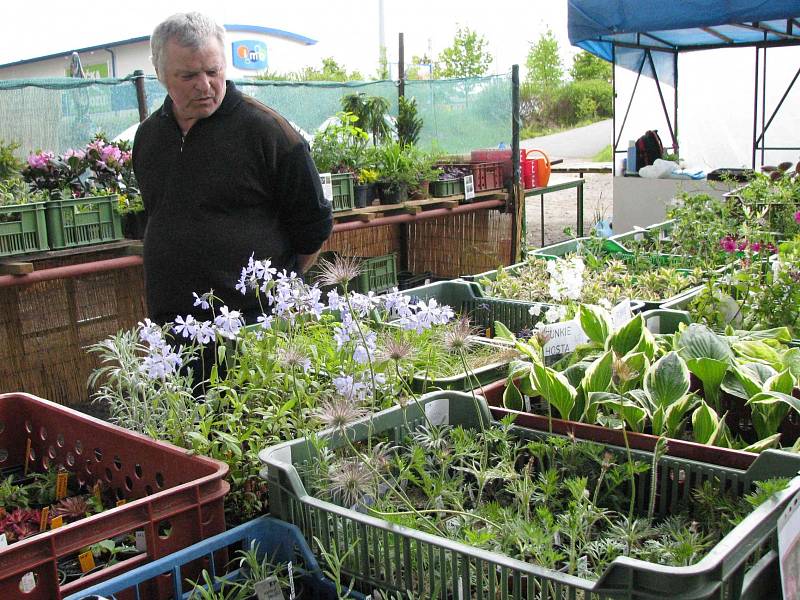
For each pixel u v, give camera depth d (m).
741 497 1.74
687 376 2.12
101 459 2.20
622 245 4.97
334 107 7.29
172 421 2.10
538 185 8.49
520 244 7.43
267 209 2.83
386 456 1.95
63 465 2.36
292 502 1.67
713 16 8.12
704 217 4.88
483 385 2.50
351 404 1.83
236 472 1.99
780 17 7.77
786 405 2.20
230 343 2.56
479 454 1.86
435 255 7.83
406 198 6.77
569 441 1.94
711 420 2.09
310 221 2.89
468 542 1.55
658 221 10.22
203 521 1.72
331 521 1.60
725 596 1.29
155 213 2.84
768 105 11.08
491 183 7.39
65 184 4.94
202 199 2.71
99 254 4.92
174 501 1.66
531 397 2.44
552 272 3.18
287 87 6.91
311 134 7.07
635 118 11.30
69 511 2.10
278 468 1.67
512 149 7.31
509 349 2.51
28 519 2.12
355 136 6.65
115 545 1.93
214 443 1.99
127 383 2.24
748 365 2.36
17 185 4.72
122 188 5.02
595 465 1.94
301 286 2.28
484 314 3.65
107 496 2.18
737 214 5.26
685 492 1.84
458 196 7.07
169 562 1.57
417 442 2.00
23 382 4.64
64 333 4.79
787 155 11.10
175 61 2.50
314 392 2.23
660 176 10.30
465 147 7.82
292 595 1.55
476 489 1.98
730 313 3.35
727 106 11.39
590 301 3.59
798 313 3.36
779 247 3.90
